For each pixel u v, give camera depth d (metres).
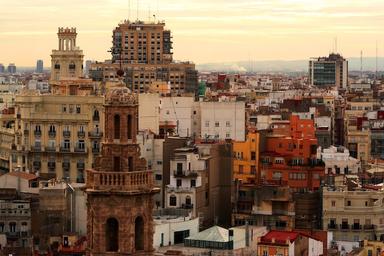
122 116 156.62
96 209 155.38
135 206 155.50
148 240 157.12
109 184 155.38
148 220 157.00
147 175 156.88
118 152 156.75
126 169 156.62
